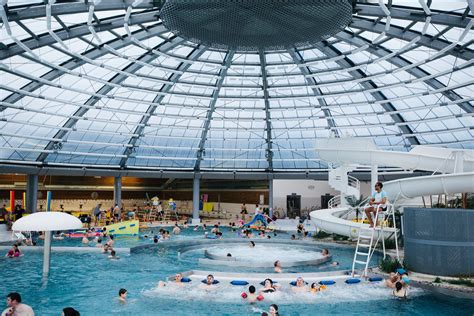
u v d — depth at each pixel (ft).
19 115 86.58
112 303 39.19
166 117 105.50
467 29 49.49
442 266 45.34
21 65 67.67
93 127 102.17
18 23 51.44
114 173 122.31
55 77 72.02
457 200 64.85
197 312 36.58
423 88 82.33
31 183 109.81
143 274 52.85
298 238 90.33
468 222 44.98
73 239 85.46
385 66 76.13
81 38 62.23
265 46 45.80
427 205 88.07
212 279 45.29
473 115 81.71
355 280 46.06
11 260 61.26
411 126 101.04
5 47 57.77
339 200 113.39
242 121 107.34
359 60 74.43
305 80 87.04
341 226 75.87
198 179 132.16
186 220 134.41
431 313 36.01
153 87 88.79
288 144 121.70
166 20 40.98
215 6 37.40
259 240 86.12
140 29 62.64
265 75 83.97
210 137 117.50
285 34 42.34
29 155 104.58
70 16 53.88
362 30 59.57
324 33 42.37
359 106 97.09
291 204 148.87
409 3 50.01
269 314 31.35
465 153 69.82
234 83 89.40
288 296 41.14
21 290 43.86
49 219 44.88
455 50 61.57
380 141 111.65
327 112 99.86
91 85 82.23
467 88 76.02
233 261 59.67
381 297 40.78
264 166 132.16
